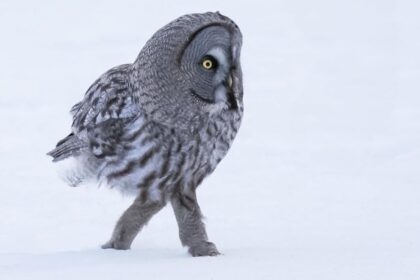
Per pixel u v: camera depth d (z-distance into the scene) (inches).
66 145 634.2
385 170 962.1
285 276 458.3
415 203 785.6
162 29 568.1
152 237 716.0
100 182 616.7
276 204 827.4
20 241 762.8
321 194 859.4
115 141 586.6
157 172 581.0
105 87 598.2
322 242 616.4
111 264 511.5
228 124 580.7
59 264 522.0
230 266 486.9
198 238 571.5
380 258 495.2
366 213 754.8
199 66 559.5
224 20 563.8
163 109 564.4
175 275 470.0
